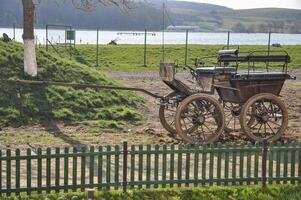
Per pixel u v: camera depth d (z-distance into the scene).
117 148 10.35
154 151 10.51
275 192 10.71
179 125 14.33
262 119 14.84
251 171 11.98
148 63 40.62
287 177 11.08
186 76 31.48
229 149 10.82
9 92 18.69
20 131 16.33
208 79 14.81
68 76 22.41
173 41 94.88
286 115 14.85
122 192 10.27
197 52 46.31
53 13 128.88
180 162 10.66
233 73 14.80
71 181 11.08
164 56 44.00
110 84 23.41
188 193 10.44
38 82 14.88
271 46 52.50
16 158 9.95
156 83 28.12
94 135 16.00
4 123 16.94
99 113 18.69
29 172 10.02
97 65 38.31
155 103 21.42
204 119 14.49
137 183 10.45
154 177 10.66
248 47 50.91
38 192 10.05
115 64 39.25
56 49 41.22
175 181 10.63
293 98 24.20
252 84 14.80
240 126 15.99
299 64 41.59
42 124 17.33
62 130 16.64
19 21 139.00
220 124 14.48
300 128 17.36
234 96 14.99
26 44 21.16
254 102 14.62
